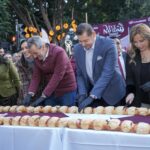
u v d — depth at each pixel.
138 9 23.12
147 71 3.32
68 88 4.21
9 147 2.75
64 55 4.00
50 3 17.25
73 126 2.61
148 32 3.21
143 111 2.89
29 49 4.02
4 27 13.98
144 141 2.24
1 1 14.06
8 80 5.11
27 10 17.11
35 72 4.18
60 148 2.50
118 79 3.67
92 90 3.47
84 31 3.46
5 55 5.91
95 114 3.00
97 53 3.58
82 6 19.19
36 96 4.25
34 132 2.62
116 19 22.67
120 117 2.83
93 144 2.40
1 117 3.04
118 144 2.32
